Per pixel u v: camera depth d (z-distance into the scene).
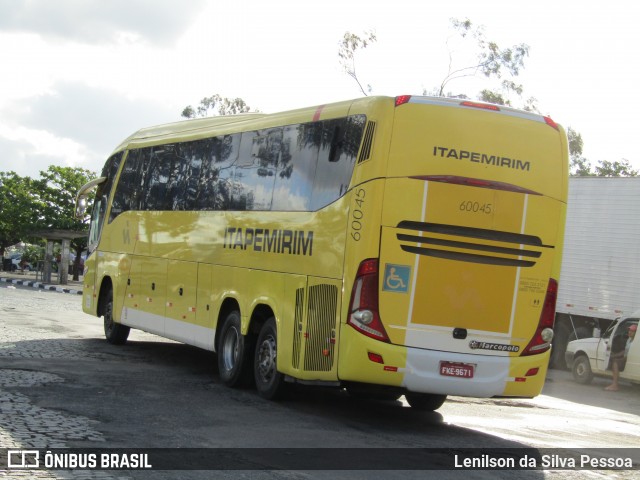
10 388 11.29
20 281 45.09
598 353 22.09
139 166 17.67
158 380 13.27
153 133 17.53
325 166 11.34
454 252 10.42
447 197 10.41
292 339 11.49
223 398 12.02
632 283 24.36
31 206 51.12
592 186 25.48
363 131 10.68
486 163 10.56
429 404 13.23
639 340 20.78
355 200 10.55
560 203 10.89
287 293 11.73
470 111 10.62
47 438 8.42
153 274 16.20
